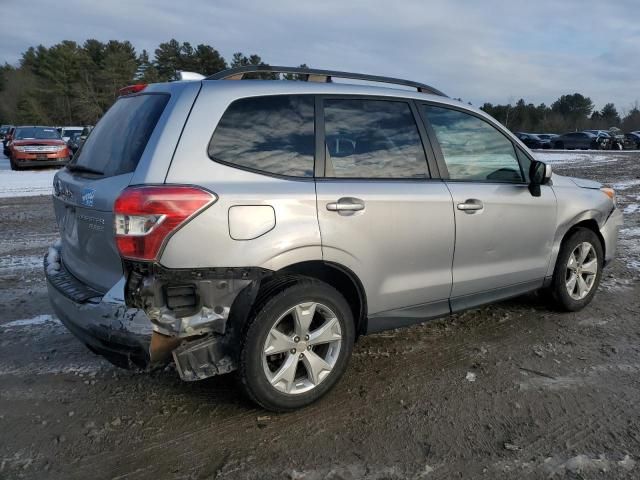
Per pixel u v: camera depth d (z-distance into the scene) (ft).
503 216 13.21
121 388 11.38
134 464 8.93
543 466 8.87
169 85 10.34
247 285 9.53
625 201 39.24
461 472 8.74
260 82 10.50
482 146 13.34
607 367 12.39
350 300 11.50
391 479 8.57
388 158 11.57
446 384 11.60
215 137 9.62
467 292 12.98
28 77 255.91
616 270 20.62
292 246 9.84
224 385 11.56
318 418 10.30
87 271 10.48
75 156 12.23
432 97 12.69
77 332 9.80
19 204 37.91
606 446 9.39
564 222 14.82
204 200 9.02
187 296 9.22
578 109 334.44
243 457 9.11
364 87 11.71
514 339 13.98
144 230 8.79
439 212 11.89
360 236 10.72
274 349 10.00
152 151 9.24
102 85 223.51
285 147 10.29
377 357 12.91
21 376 11.87
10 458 9.03
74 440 9.55
